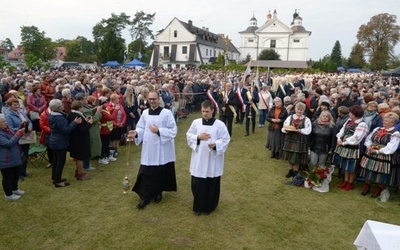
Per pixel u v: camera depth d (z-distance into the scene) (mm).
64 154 5469
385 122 5172
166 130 4746
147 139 4750
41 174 6105
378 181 5172
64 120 5297
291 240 4043
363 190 5652
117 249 3744
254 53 71000
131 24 69000
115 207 4805
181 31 55844
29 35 52469
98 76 14398
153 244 3852
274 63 51625
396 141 4965
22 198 5027
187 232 4145
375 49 51375
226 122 9742
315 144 5969
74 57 63438
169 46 56875
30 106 8000
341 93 7816
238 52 71125
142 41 69625
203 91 14664
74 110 5492
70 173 6223
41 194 5195
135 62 44438
